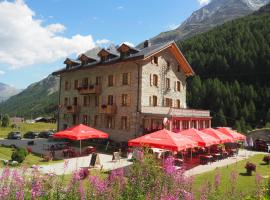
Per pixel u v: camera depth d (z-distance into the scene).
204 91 77.88
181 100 40.75
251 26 112.00
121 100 35.72
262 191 9.98
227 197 9.59
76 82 43.72
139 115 33.28
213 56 95.06
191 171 21.17
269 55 83.50
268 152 35.78
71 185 8.46
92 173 17.80
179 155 27.12
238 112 70.12
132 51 37.16
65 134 27.55
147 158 9.39
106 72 38.22
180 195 8.45
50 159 24.45
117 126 35.91
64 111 45.84
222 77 89.75
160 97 36.62
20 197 7.61
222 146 29.67
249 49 90.62
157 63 36.47
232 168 22.88
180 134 22.53
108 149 33.12
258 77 83.56
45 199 7.98
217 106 72.94
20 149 21.89
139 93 33.69
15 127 67.50
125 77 35.69
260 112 71.25
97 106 39.22
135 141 20.34
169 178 8.85
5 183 8.28
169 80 38.53
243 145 39.03
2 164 20.36
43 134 49.69
